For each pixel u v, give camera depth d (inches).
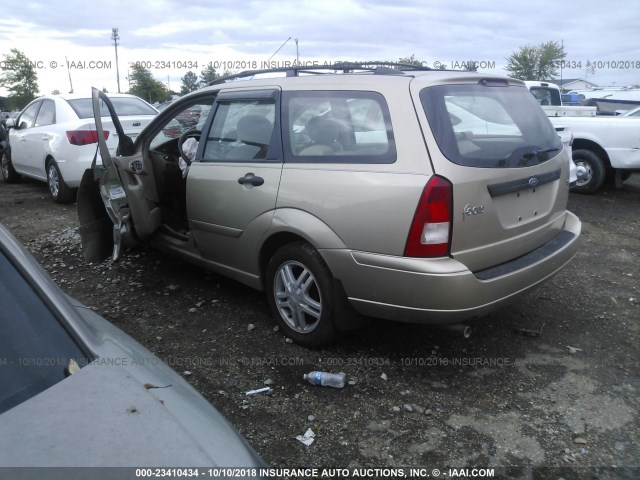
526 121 149.5
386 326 160.4
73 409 65.3
